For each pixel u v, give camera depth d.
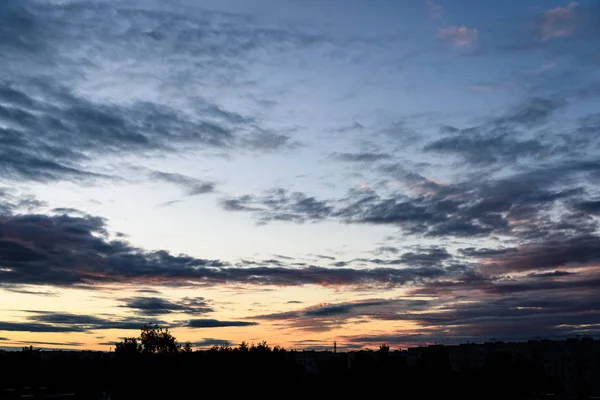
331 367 110.44
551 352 171.62
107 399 81.75
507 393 111.19
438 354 113.81
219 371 88.62
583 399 98.88
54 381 87.81
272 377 90.12
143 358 87.56
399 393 105.31
